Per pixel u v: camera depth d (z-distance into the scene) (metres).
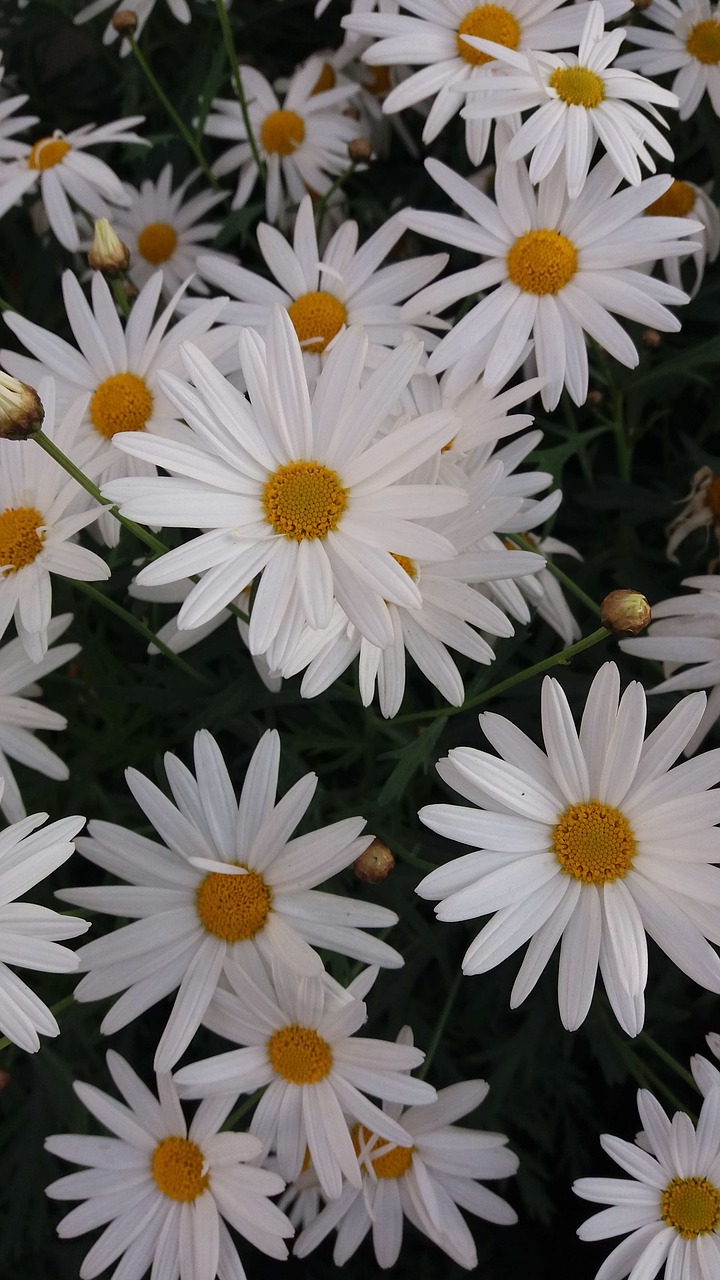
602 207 0.40
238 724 0.43
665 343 0.48
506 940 0.35
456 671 0.37
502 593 0.40
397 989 0.42
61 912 0.45
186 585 0.41
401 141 0.52
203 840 0.37
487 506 0.37
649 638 0.40
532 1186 0.44
